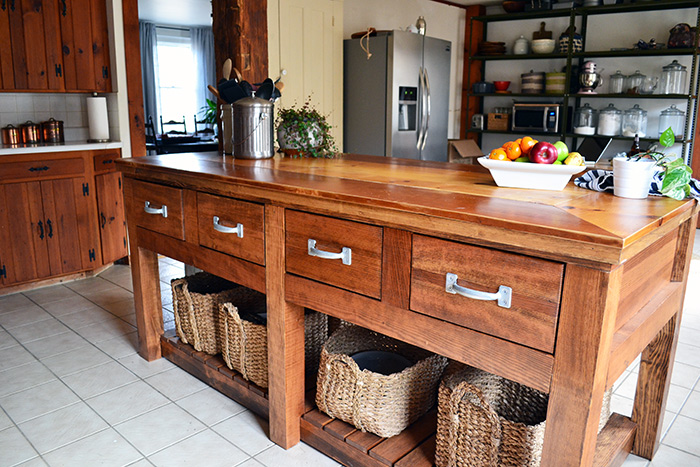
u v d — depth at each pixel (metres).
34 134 3.87
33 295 3.60
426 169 2.24
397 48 4.79
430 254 1.42
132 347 2.84
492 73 6.75
